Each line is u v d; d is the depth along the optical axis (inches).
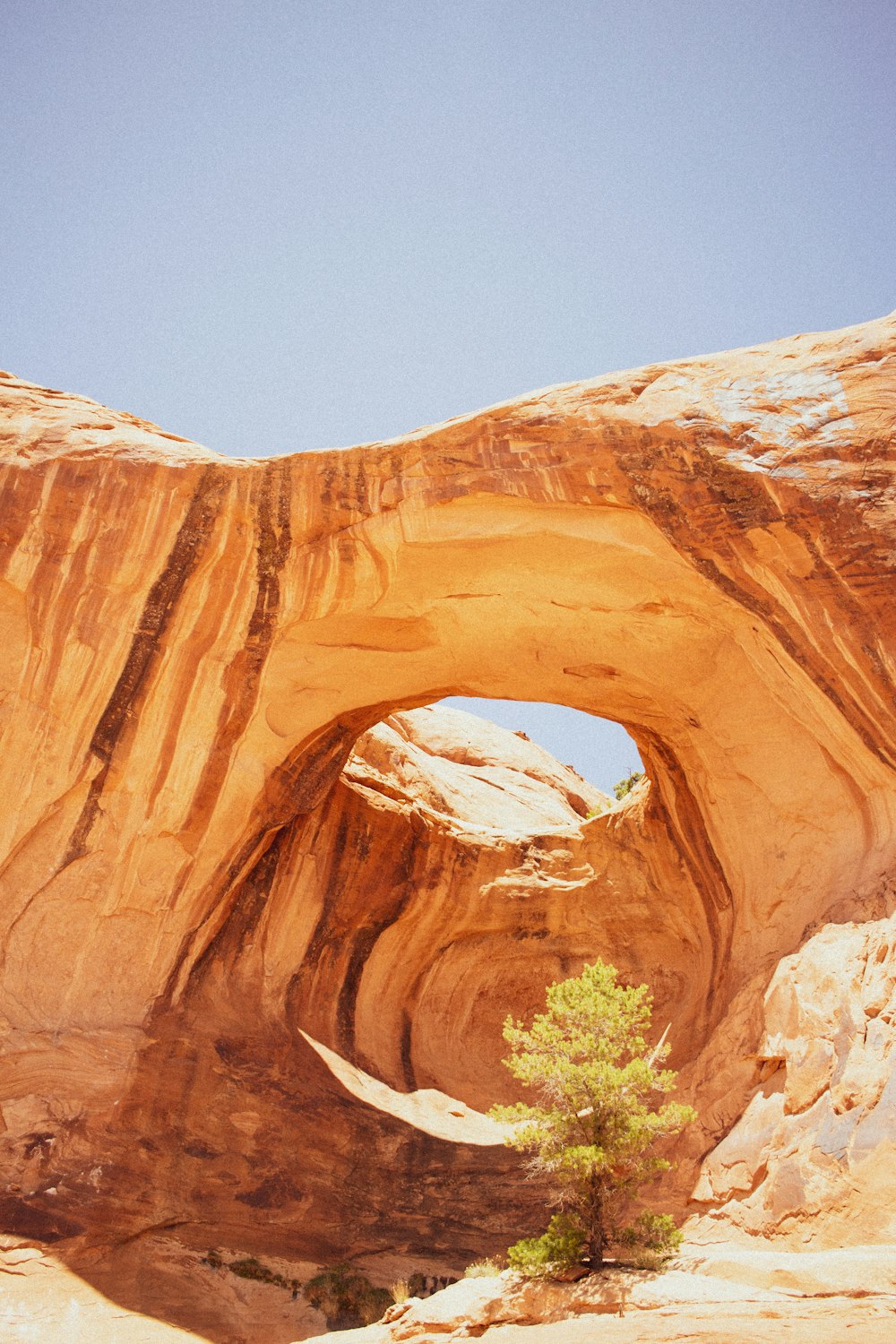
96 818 504.7
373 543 493.7
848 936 430.0
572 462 472.4
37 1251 398.6
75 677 498.0
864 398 464.4
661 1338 264.1
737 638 507.2
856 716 457.1
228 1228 444.8
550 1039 393.7
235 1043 526.6
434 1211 498.9
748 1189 394.9
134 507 497.4
